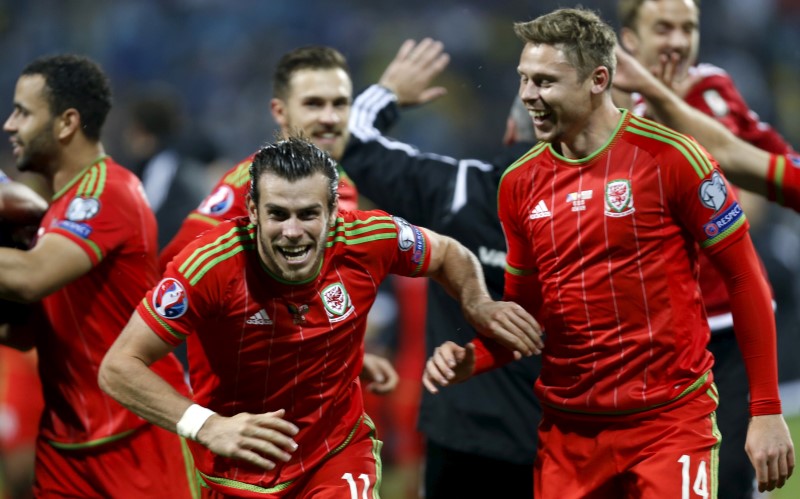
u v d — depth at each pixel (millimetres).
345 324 15273
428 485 20656
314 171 14172
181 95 66125
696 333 15375
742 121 21703
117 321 17922
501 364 16672
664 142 14898
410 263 15789
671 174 14812
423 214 20141
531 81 14961
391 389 20062
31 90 17844
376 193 20469
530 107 15078
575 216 15203
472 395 19625
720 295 19297
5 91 65375
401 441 33250
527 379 19359
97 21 67125
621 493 16078
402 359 33938
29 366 27406
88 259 17266
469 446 19672
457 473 20203
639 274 15031
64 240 17141
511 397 19422
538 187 15562
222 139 64562
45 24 66875
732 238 15000
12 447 27203
